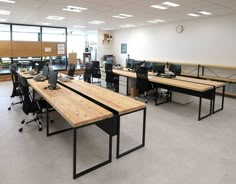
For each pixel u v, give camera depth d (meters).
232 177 2.31
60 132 3.42
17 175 2.27
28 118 4.08
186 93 4.68
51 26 9.93
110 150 2.55
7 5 5.21
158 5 5.09
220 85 4.55
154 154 2.79
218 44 6.79
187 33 7.73
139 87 5.57
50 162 2.54
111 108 2.62
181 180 2.24
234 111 4.86
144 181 2.21
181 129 3.69
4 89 6.77
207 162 2.62
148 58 9.70
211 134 3.49
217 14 6.34
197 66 7.46
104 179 2.24
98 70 7.54
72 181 2.19
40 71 5.68
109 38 12.15
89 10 5.79
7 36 8.95
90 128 3.58
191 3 4.79
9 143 3.01
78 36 14.99
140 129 3.66
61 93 3.36
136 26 9.88
